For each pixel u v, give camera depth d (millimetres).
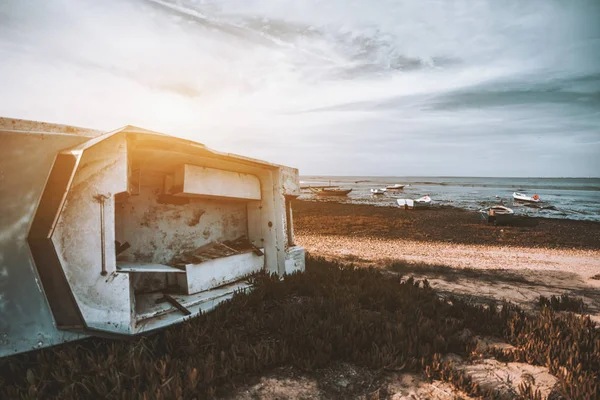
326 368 3477
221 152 4941
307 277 6227
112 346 3271
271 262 6371
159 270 4016
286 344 3754
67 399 2639
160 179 5293
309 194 64875
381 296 5645
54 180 3102
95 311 3244
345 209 34188
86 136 3488
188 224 5660
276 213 6367
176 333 3795
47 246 2973
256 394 3029
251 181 6297
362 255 12297
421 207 33938
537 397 2895
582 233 19734
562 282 8492
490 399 2947
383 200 49438
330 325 4062
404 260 10883
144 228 5059
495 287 7590
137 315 3881
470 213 30906
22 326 2955
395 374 3420
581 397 2832
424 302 5555
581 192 79250
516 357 3740
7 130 3002
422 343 4035
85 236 3219
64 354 3068
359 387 3188
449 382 3281
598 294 7227
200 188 5152
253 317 4328
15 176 2969
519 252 13930
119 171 3527
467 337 4141
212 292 5000
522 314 4988
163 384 2771
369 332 3979
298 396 3025
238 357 3338
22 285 2955
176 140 4141
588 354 3594
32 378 2777
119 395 2721
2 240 2875
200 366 3154
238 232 6578
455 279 8312
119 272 3453
